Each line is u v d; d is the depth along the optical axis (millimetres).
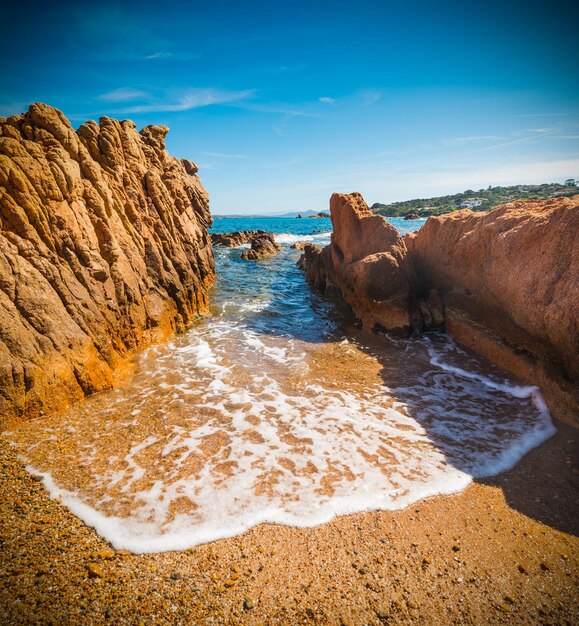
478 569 4164
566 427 6777
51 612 3455
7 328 6500
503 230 9266
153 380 8773
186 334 12320
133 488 5234
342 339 12023
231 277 24062
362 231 14602
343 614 3643
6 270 6957
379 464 5945
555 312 7176
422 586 3957
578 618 3674
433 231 12938
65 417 6887
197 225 17984
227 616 3574
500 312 9531
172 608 3611
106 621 3436
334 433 6805
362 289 12766
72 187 9016
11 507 4672
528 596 3879
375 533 4637
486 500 5207
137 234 11500
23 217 7723
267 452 6203
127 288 10070
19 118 9109
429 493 5324
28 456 5730
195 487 5312
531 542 4523
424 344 11125
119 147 11773
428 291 12977
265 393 8320
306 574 4062
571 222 7172
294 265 30078
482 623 3609
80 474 5457
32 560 3965
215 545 4395
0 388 6180
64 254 8438
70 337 7582
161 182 13547
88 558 4090
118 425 6809
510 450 6273
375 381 8992
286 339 12062
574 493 5297
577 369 7020
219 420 7145
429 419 7285
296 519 4824
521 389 8180
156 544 4355
